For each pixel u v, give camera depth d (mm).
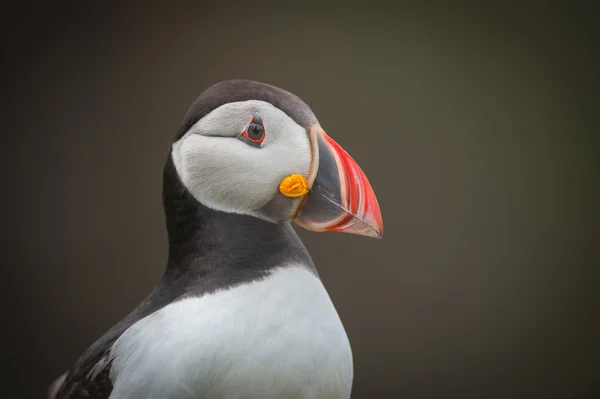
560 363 8930
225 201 3373
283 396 3076
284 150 3352
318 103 8812
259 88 3420
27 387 8648
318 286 3354
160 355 3078
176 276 3395
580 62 9094
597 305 9047
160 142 8781
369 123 8836
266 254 3342
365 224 3377
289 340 3086
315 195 3396
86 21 8875
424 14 8977
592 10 9031
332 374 3172
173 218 3441
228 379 3035
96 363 3307
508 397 8875
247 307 3127
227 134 3340
